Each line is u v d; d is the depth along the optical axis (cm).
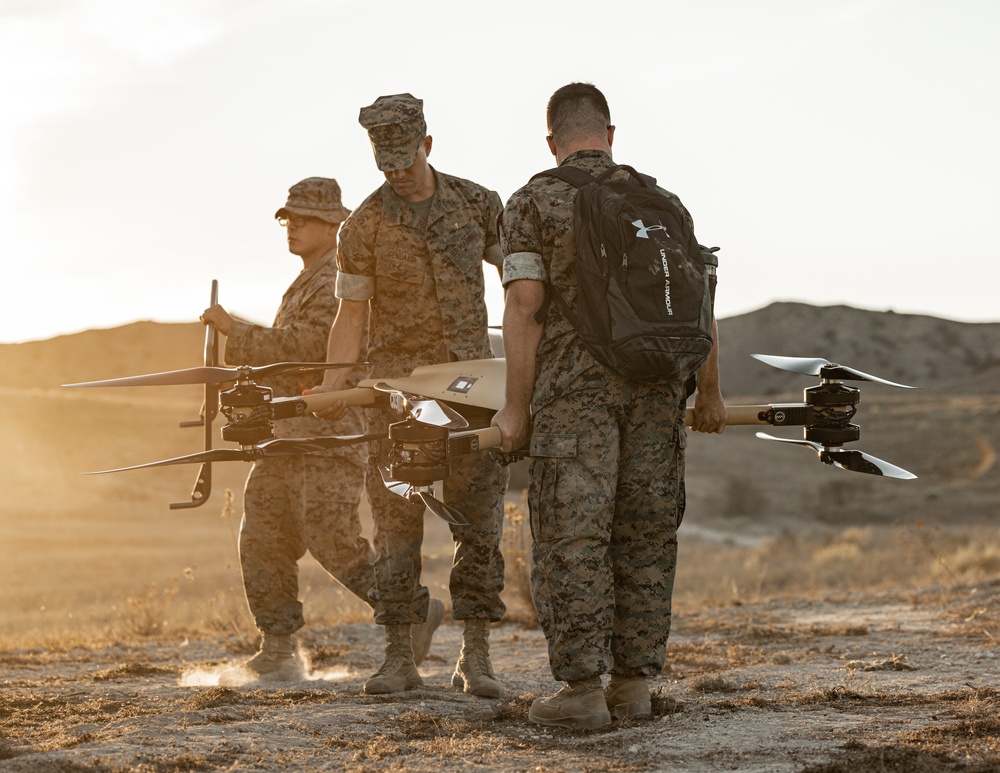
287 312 581
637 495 383
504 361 456
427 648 544
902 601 874
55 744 356
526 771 311
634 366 351
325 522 567
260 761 329
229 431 441
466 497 481
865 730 349
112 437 6234
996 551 1261
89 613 1404
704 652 613
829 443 422
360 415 576
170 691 502
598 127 394
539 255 374
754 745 333
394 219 484
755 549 2373
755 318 19150
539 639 726
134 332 19825
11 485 4900
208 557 3042
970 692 415
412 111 466
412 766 319
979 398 9150
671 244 356
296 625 580
